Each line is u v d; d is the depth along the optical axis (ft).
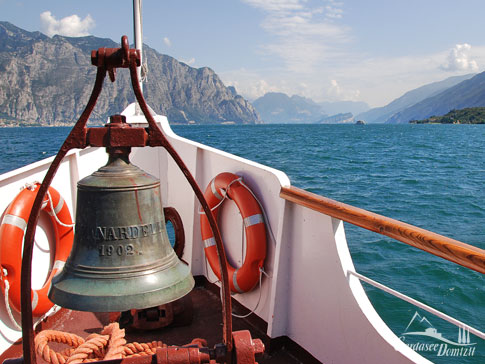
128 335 10.72
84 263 4.94
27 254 4.38
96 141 4.53
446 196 63.36
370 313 7.57
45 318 10.87
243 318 11.28
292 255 9.50
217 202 11.66
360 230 38.29
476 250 5.04
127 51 4.32
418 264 30.40
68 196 12.32
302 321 9.26
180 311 10.89
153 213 5.18
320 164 107.04
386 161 115.85
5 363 4.77
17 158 140.56
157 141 4.61
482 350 18.66
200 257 13.65
